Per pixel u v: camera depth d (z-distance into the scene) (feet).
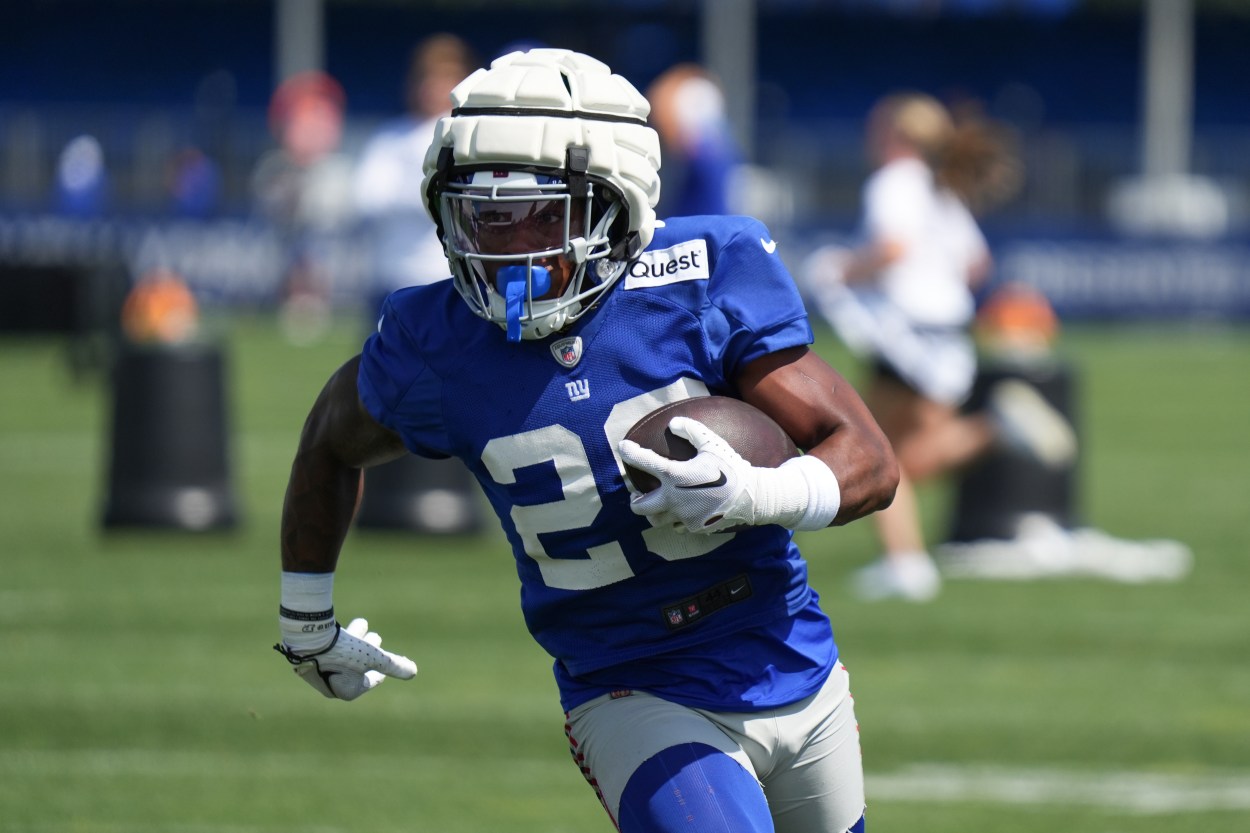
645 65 471.62
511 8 496.23
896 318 107.04
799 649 43.19
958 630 101.86
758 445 40.19
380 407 43.14
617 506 41.55
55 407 213.46
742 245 41.91
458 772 73.72
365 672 47.03
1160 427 205.77
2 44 488.85
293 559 45.73
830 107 500.74
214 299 321.93
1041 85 505.25
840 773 43.68
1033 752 77.46
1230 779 73.36
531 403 41.42
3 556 119.96
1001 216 343.05
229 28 494.59
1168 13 371.97
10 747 76.54
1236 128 505.25
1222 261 331.36
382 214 117.50
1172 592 114.01
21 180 334.03
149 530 126.52
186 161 321.52
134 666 90.99
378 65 499.10
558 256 40.27
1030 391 121.08
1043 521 122.11
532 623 44.16
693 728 41.52
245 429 190.60
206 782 71.72
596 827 66.23
